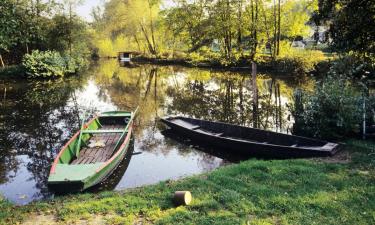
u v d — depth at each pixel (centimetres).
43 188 970
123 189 859
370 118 1137
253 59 3891
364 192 691
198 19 5062
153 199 729
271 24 4119
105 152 1143
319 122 1114
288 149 1030
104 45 7006
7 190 959
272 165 887
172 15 5362
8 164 1178
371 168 834
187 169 1083
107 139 1291
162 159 1175
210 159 1166
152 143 1355
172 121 1498
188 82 3141
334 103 1093
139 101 2366
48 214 704
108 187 946
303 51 3534
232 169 877
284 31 4059
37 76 3572
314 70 3080
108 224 638
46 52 3825
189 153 1230
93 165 931
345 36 1298
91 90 2859
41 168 1137
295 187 735
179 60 5012
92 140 1271
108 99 2455
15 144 1396
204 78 3353
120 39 6756
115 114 1591
